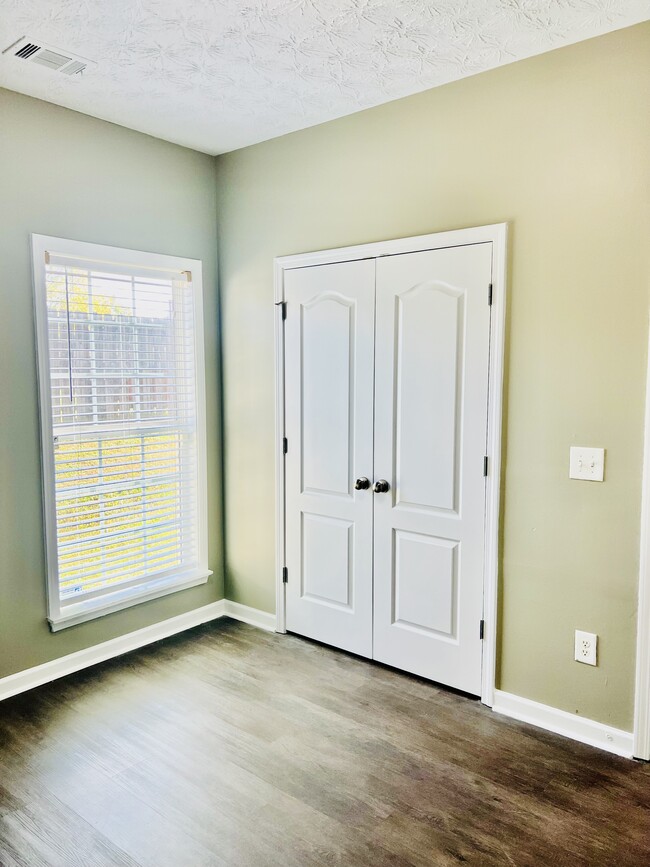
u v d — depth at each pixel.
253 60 2.25
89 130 2.78
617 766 2.13
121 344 2.96
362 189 2.76
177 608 3.31
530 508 2.36
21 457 2.61
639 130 2.04
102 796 1.96
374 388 2.77
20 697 2.59
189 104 2.65
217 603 3.54
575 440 2.23
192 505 3.38
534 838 1.78
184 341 3.29
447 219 2.50
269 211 3.14
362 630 2.93
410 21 1.97
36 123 2.59
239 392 3.38
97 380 2.86
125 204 2.94
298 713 2.46
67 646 2.82
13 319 2.55
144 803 1.93
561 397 2.26
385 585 2.82
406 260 2.62
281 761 2.15
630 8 1.90
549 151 2.22
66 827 1.82
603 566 2.20
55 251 2.66
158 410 3.16
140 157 3.00
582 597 2.26
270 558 3.31
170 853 1.72
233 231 3.32
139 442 3.07
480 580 2.50
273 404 3.21
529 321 2.31
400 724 2.38
